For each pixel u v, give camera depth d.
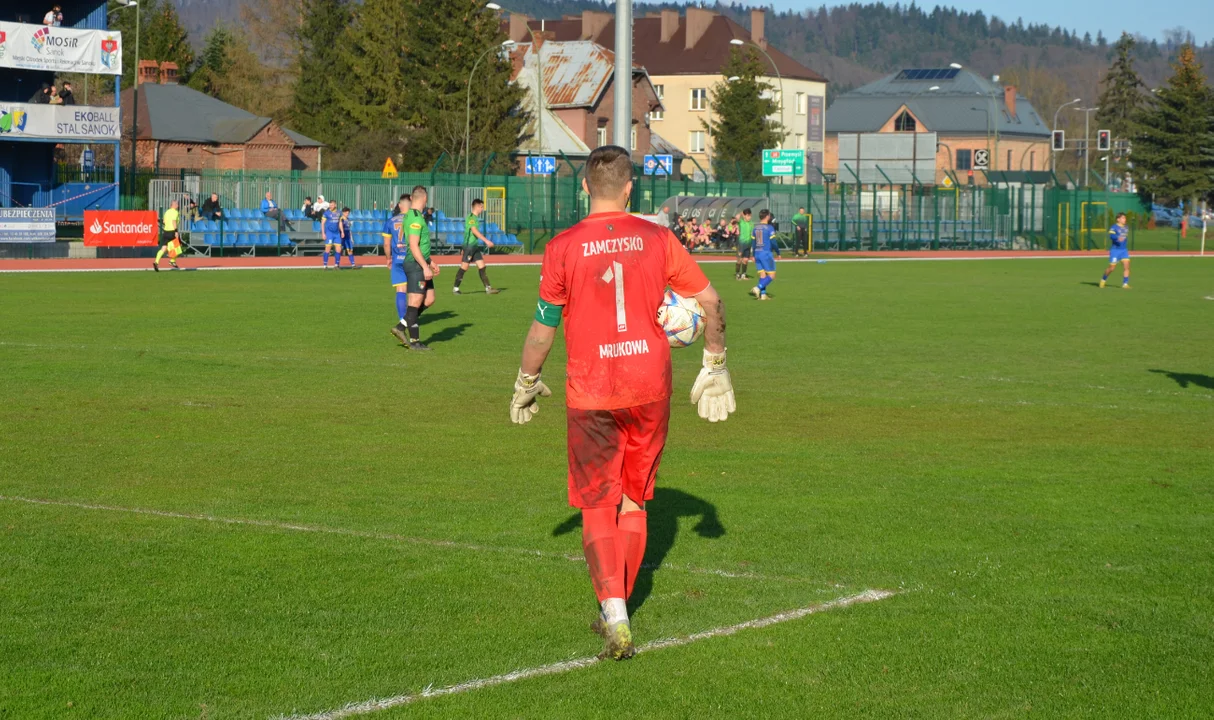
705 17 161.12
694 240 76.31
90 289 37.72
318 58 117.00
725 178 90.62
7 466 12.59
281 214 62.75
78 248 55.91
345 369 20.55
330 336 25.50
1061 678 7.15
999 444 14.77
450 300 35.88
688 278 7.82
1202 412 17.38
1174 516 11.07
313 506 11.04
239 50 126.25
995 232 93.19
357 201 72.50
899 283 48.38
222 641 7.58
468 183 75.00
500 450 13.89
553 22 180.62
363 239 66.06
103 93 99.56
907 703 6.78
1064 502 11.59
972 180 97.62
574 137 110.38
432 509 10.98
